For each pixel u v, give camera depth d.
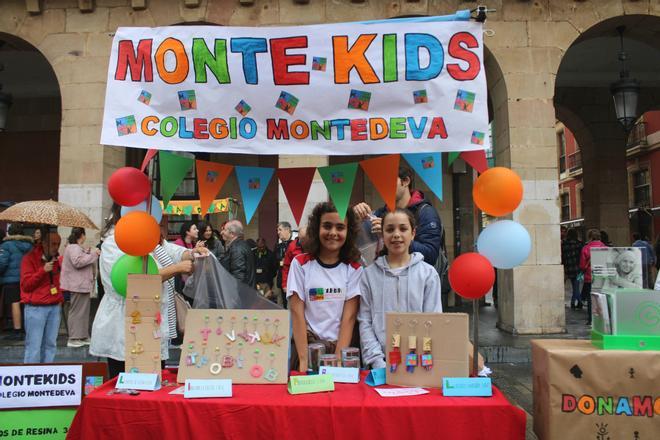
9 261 7.37
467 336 2.47
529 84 7.54
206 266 3.14
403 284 2.83
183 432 2.24
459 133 2.72
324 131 2.79
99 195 7.72
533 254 7.35
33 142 12.12
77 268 6.70
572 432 2.23
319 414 2.19
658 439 2.18
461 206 11.94
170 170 2.94
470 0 7.69
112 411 2.29
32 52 9.95
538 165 7.43
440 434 2.16
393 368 2.51
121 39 2.84
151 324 2.62
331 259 3.03
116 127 2.79
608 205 12.30
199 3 7.87
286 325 2.66
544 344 2.50
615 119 12.45
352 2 7.79
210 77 2.80
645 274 2.68
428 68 2.74
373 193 10.93
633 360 2.22
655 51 10.58
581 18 7.63
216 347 2.62
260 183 2.97
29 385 2.70
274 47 2.79
